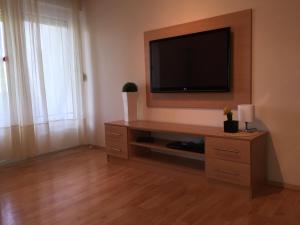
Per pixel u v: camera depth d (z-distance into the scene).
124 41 3.83
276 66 2.54
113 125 3.46
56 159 3.80
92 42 4.27
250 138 2.34
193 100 3.17
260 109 2.68
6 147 3.56
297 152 2.51
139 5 3.57
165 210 2.20
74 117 4.34
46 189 2.71
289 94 2.50
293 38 2.43
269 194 2.46
